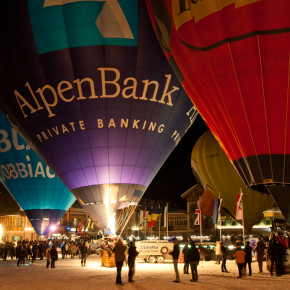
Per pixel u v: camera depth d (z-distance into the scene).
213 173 34.28
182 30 15.68
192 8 15.29
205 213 35.31
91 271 18.17
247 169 15.05
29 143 23.39
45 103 21.34
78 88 20.88
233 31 14.34
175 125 22.78
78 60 20.69
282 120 14.38
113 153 21.58
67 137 21.52
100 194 21.81
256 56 14.20
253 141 14.79
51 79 21.00
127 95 21.14
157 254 23.27
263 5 13.77
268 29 13.85
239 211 23.42
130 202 22.30
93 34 20.69
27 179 32.38
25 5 21.25
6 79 21.98
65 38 20.78
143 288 12.25
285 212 14.48
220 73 14.95
